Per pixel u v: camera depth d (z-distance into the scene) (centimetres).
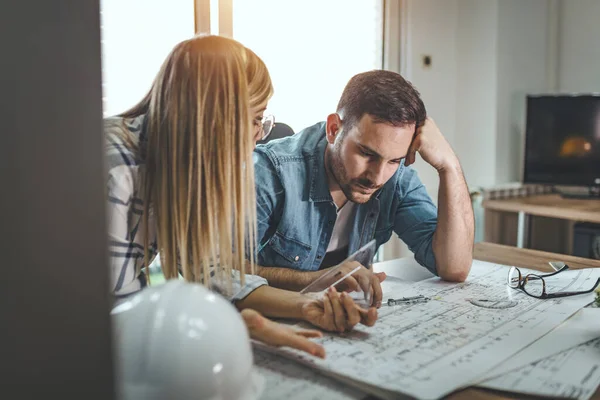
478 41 291
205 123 76
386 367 60
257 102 85
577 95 278
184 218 78
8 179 28
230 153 78
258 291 83
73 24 29
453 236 102
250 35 224
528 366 62
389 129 109
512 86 296
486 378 59
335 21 252
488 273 108
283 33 235
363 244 127
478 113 295
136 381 47
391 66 271
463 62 298
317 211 121
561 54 321
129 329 49
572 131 282
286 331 67
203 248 79
